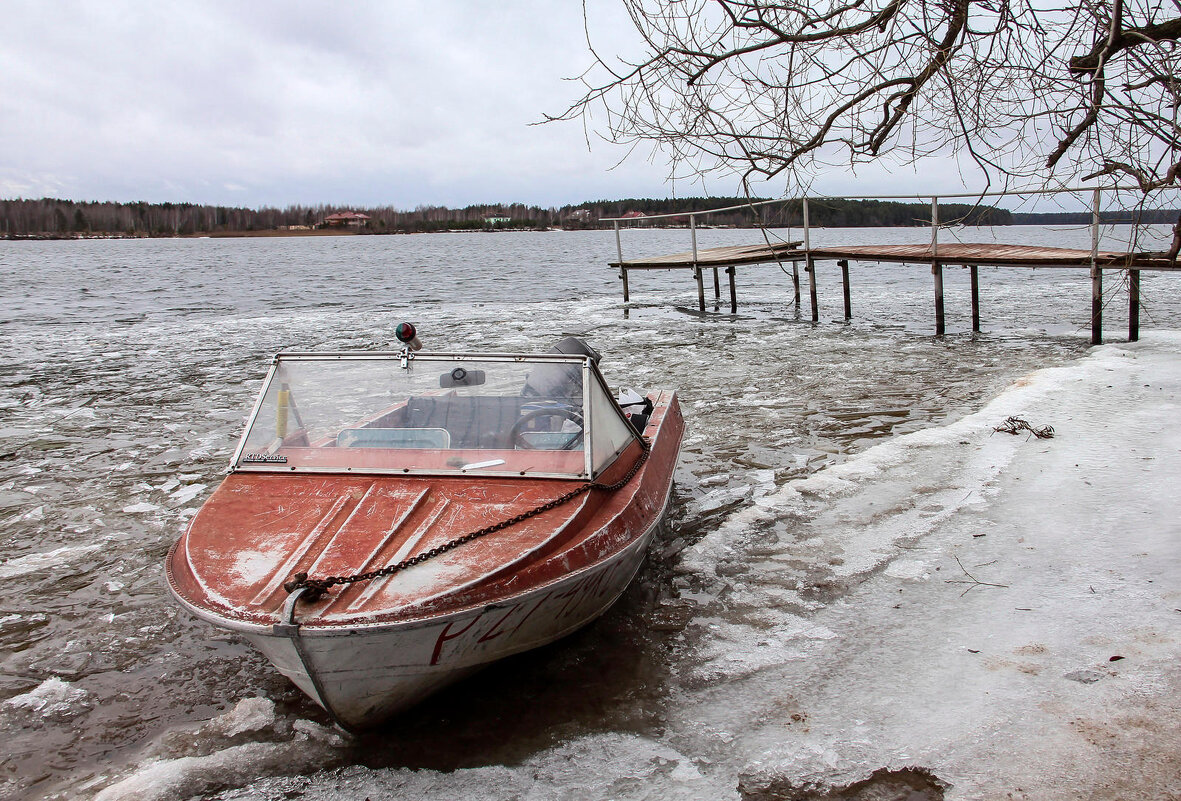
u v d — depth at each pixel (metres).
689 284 29.09
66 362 13.55
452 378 4.40
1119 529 5.36
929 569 4.99
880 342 14.69
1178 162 3.66
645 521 4.31
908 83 4.27
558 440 4.26
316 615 3.08
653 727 3.58
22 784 3.39
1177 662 3.74
